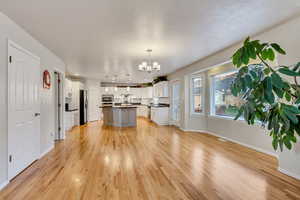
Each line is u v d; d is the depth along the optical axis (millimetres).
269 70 1144
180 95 6723
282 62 2697
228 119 4789
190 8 2244
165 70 6934
